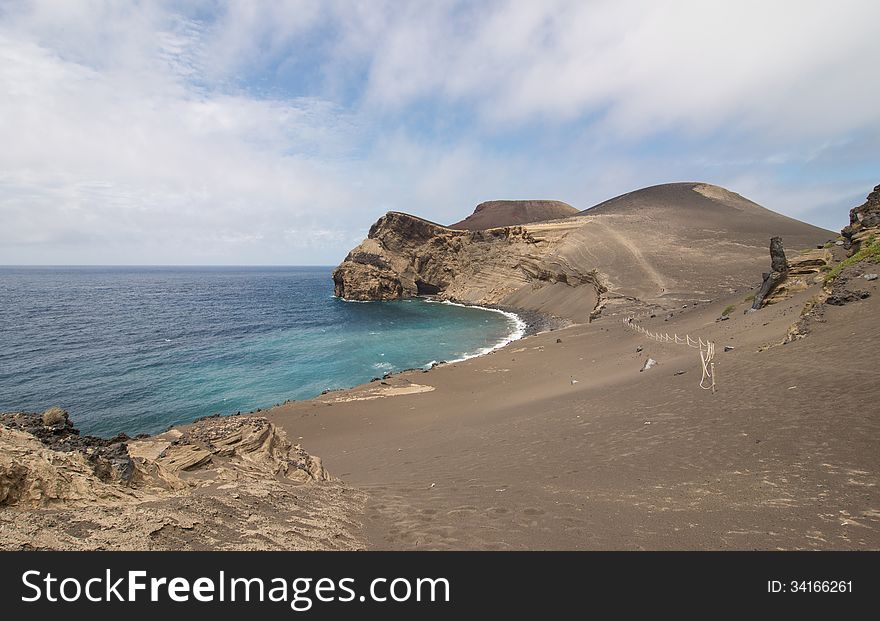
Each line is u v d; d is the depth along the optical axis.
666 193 139.50
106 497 5.78
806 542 5.36
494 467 10.62
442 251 106.38
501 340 51.28
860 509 5.90
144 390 33.09
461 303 92.62
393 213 105.44
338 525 6.42
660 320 37.72
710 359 16.61
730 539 5.59
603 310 54.16
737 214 110.81
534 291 84.31
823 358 12.73
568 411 15.75
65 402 30.52
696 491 7.26
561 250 83.69
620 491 7.72
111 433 25.67
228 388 33.59
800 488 6.74
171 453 9.17
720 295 50.06
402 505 7.69
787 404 10.43
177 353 45.31
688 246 77.75
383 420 21.70
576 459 10.20
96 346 48.84
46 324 64.44
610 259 74.69
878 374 10.32
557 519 6.62
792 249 68.75
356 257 103.38
